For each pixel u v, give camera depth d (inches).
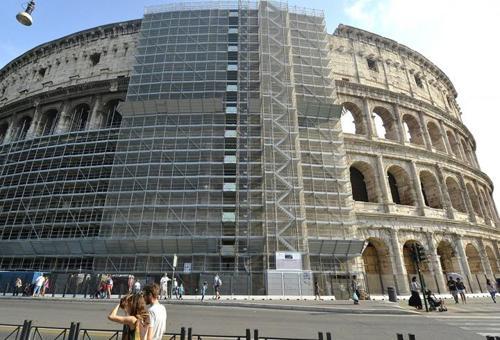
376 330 663.8
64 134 1814.7
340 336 598.9
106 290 1228.5
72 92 2021.4
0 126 2272.4
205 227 1456.7
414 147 1913.1
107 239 1411.2
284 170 1592.0
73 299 1151.6
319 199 1562.5
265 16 2098.9
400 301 1240.8
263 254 1381.6
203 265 1403.8
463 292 1226.0
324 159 1665.8
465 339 593.9
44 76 2305.6
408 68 2353.6
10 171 1827.0
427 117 2175.2
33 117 2082.9
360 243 1438.2
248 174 1561.3
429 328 695.7
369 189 1777.8
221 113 1745.8
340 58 2133.4
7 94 2458.2
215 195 1537.9
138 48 1977.1
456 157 2239.2
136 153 1633.9
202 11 2134.6
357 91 1979.6
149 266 1425.9
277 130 1705.2
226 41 2006.6
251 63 1935.3
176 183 1561.3
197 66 1904.5
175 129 1704.0
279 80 1857.8
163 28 2052.2
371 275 1508.4
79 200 1606.8
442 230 1722.4
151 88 1824.6
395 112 2030.0
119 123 1990.7
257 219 1476.4
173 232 1444.4
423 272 1614.2
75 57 2274.9
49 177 1710.1
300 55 1972.2
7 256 1528.1
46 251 1489.9
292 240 1424.7
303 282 1315.2
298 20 2154.3
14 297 1203.2
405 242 1646.2
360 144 1802.4
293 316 839.7
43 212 1598.2
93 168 1659.7
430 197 1927.9
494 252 1995.6
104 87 1964.8
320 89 1875.0
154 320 282.5
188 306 1036.5
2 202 1726.1
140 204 1510.8
